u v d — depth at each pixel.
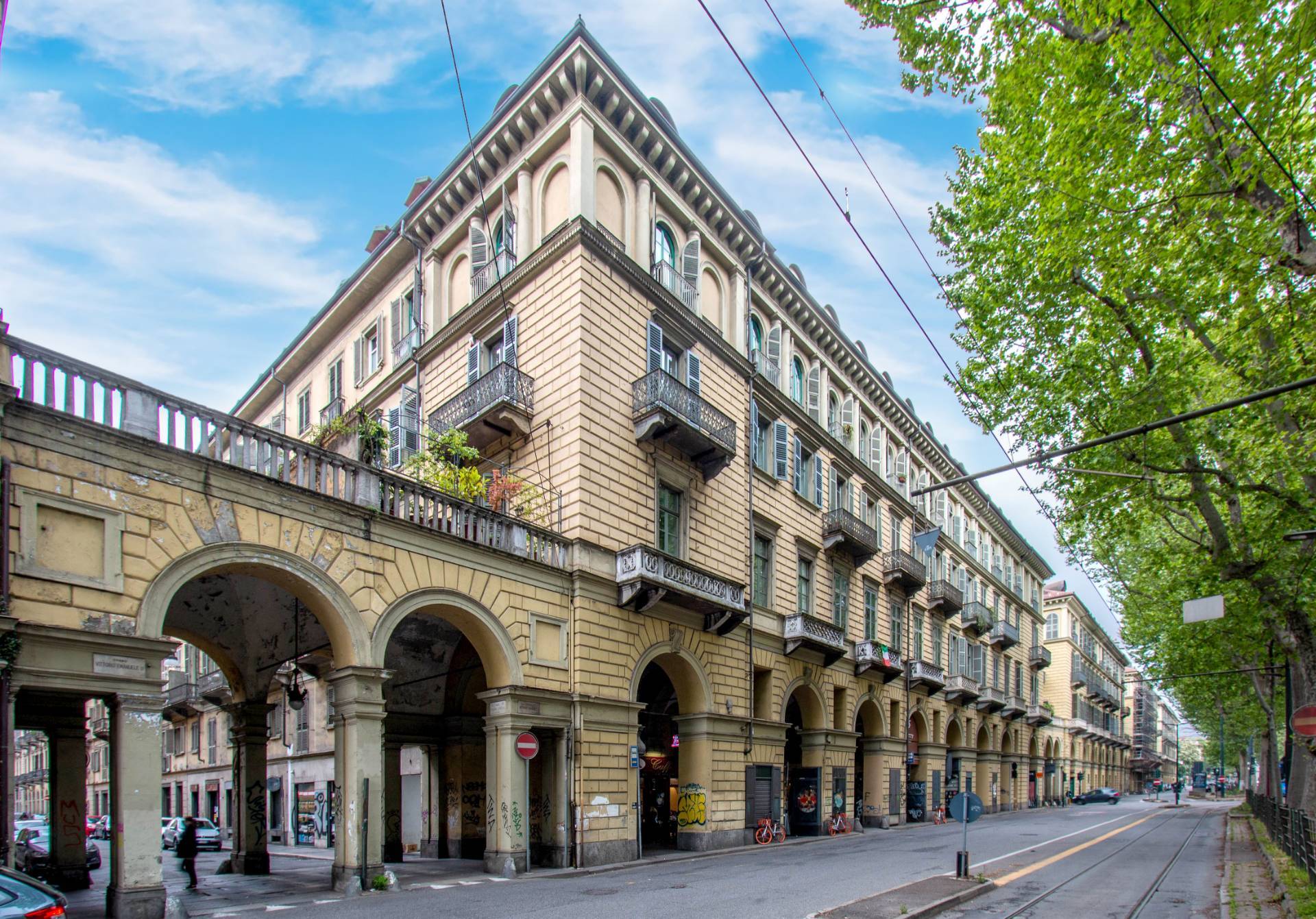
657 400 20.47
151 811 10.73
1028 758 55.06
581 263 19.81
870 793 31.78
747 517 24.81
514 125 22.02
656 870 16.92
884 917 10.76
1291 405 13.03
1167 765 141.12
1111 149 12.06
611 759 18.34
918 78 12.91
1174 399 15.32
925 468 41.66
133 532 11.04
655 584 19.22
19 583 9.84
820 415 30.45
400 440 23.64
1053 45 11.89
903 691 34.53
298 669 18.81
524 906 11.76
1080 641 73.75
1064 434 17.16
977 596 47.38
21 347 10.30
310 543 13.25
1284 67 9.63
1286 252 10.84
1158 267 13.46
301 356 34.09
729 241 25.98
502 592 16.58
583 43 20.38
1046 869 17.05
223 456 13.27
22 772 60.97
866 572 33.03
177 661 43.31
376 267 27.67
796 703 29.22
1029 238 15.64
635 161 22.16
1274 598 15.65
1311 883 13.27
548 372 20.09
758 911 11.35
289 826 29.30
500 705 16.30
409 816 23.36
